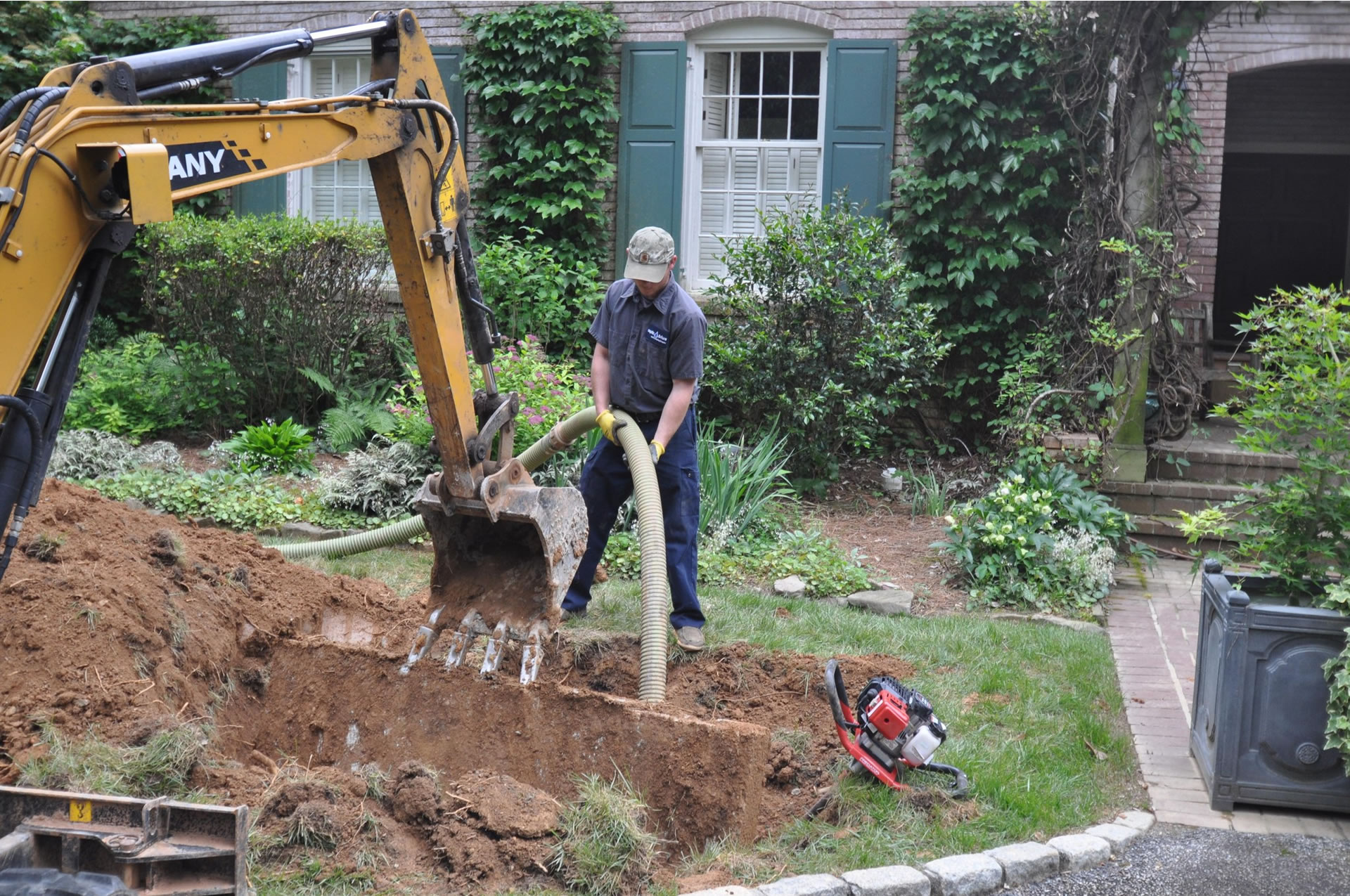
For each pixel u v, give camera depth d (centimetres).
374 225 1005
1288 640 411
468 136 1119
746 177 1081
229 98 1150
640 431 492
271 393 985
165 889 260
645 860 341
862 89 1019
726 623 591
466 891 323
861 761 409
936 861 360
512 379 805
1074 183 938
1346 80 1246
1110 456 819
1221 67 987
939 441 1020
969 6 973
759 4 1035
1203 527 465
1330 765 411
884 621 612
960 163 987
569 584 425
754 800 378
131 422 955
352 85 1155
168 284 955
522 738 405
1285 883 366
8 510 246
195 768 354
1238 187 1401
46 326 245
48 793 270
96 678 384
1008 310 980
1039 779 428
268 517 749
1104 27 869
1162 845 393
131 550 462
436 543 432
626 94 1069
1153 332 827
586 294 1053
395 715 426
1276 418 439
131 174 246
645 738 391
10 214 236
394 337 1017
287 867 322
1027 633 601
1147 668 571
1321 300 462
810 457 897
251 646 465
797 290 876
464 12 1095
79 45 1098
